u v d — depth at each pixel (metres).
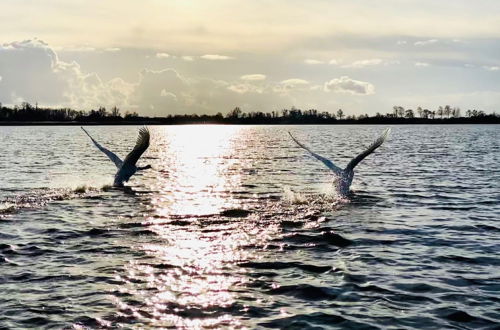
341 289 15.01
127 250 18.91
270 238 20.88
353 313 13.38
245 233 21.72
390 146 94.69
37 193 32.00
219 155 76.69
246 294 14.70
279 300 14.30
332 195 31.80
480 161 59.00
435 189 34.94
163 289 14.98
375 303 13.99
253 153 80.06
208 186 37.91
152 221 24.08
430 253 18.52
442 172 46.66
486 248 19.08
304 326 12.70
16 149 83.00
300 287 15.18
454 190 34.44
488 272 16.33
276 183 39.44
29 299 14.03
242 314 13.38
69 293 14.52
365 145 100.44
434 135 157.75
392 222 23.80
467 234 21.31
